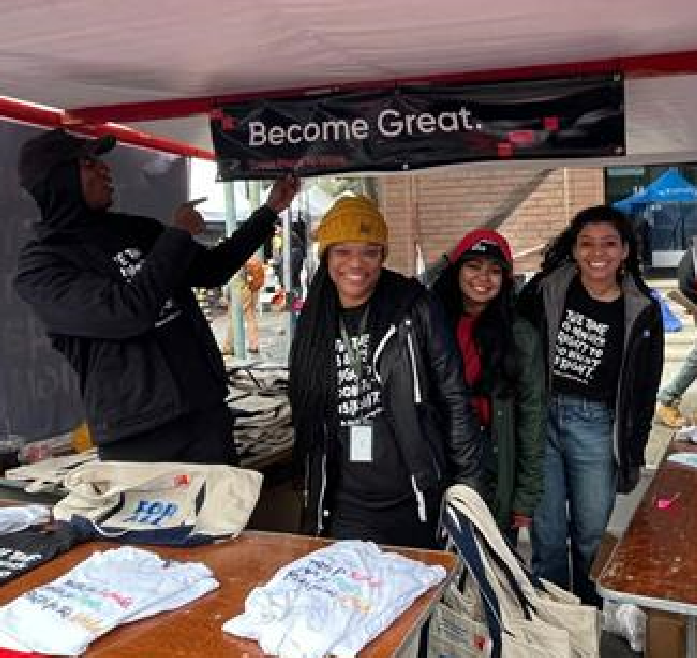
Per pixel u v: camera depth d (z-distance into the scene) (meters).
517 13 2.15
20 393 3.47
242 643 1.46
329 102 3.03
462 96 2.88
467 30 2.31
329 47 2.48
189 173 4.68
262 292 8.51
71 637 1.43
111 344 2.46
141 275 2.29
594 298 3.06
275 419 3.82
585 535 3.17
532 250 8.20
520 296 3.20
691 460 2.85
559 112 2.80
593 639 1.93
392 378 2.30
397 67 2.77
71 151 2.40
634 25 2.30
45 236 2.41
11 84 2.96
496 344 2.72
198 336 2.66
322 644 1.39
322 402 2.40
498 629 1.88
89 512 2.07
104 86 3.02
